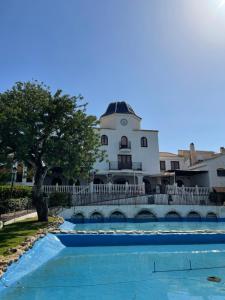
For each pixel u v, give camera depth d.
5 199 25.77
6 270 9.71
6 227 18.69
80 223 29.81
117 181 46.69
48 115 21.23
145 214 32.69
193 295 8.94
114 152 46.53
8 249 11.86
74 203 32.56
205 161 46.72
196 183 48.91
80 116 21.64
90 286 9.70
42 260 12.55
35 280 10.20
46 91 22.03
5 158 19.42
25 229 17.75
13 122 18.67
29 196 30.47
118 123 47.75
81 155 21.00
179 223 30.59
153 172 47.16
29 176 26.47
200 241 16.77
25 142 18.89
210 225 28.83
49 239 15.29
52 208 29.89
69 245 15.91
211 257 13.87
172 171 45.25
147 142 48.31
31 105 20.72
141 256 14.02
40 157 21.38
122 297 8.77
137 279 10.51
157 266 12.23
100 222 30.84
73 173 21.89
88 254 14.23
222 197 37.44
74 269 11.65
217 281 10.28
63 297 8.71
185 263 12.75
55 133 21.62
